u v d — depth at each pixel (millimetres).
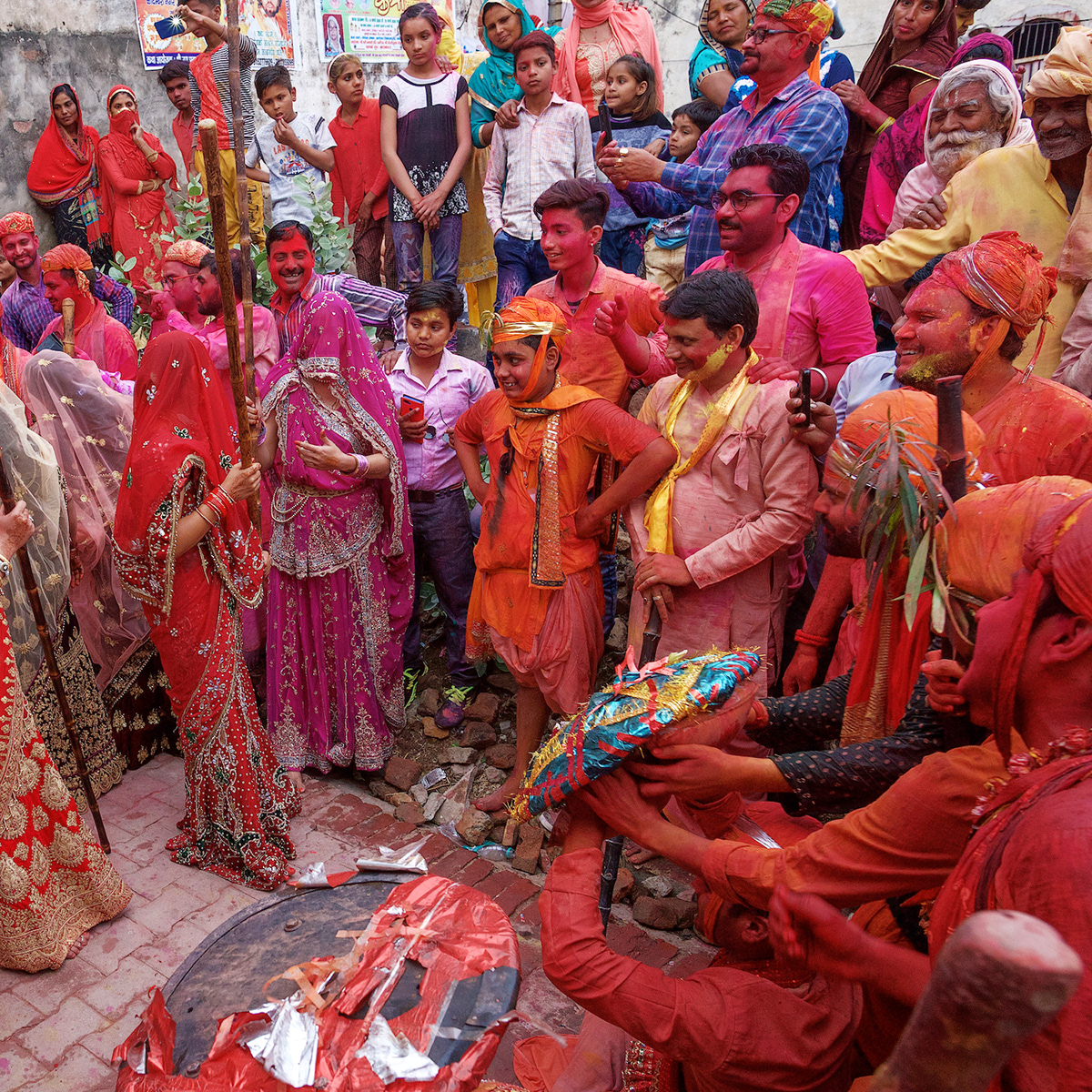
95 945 2904
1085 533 1005
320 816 3545
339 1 8188
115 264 7227
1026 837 955
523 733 3416
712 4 5039
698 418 2891
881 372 2832
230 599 3125
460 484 3975
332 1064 1448
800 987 1611
